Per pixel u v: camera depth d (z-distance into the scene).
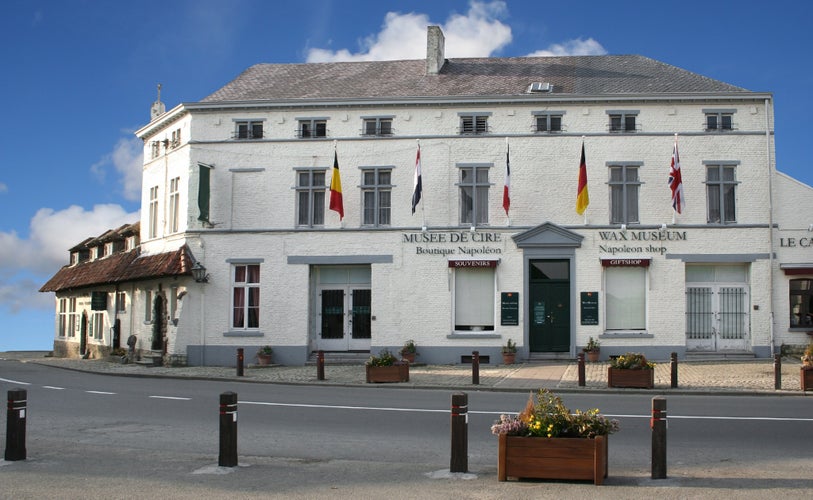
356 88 31.09
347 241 29.28
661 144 28.28
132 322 34.41
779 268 27.69
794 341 27.55
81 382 24.27
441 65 32.56
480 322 28.70
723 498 8.77
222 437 10.71
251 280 30.02
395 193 29.14
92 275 38.38
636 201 28.34
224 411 10.73
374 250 29.09
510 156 28.67
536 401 18.17
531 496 8.91
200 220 29.39
